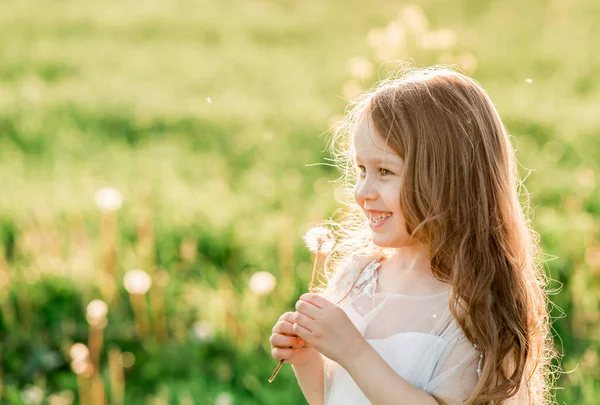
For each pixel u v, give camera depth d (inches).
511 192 77.9
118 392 162.6
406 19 253.4
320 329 72.4
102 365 177.9
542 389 87.3
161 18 693.9
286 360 80.6
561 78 492.7
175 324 190.1
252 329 181.6
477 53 519.5
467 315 71.8
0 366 176.6
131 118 383.2
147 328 186.4
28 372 174.2
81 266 202.4
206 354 178.9
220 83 481.4
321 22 692.1
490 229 74.7
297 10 751.1
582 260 207.5
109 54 551.2
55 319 190.9
